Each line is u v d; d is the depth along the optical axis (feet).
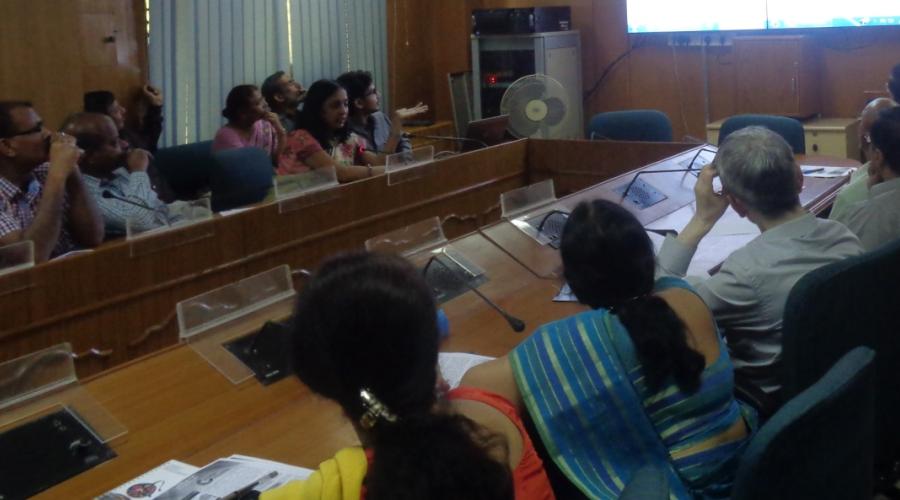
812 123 18.98
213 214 9.99
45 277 7.73
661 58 21.43
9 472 5.23
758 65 19.25
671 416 5.09
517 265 8.84
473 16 21.12
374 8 20.68
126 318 8.52
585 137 22.57
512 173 14.49
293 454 5.52
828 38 19.25
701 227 7.45
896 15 18.37
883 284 6.49
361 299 3.30
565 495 5.37
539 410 5.08
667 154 14.03
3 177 9.65
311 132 14.47
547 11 21.01
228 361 6.64
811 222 6.88
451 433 3.26
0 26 13.98
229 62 17.49
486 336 7.26
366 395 3.31
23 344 7.63
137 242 8.54
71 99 14.94
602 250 5.30
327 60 19.62
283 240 10.30
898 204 8.57
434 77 22.65
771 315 6.73
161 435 5.76
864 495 5.04
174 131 16.72
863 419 4.81
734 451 5.23
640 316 5.03
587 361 5.03
